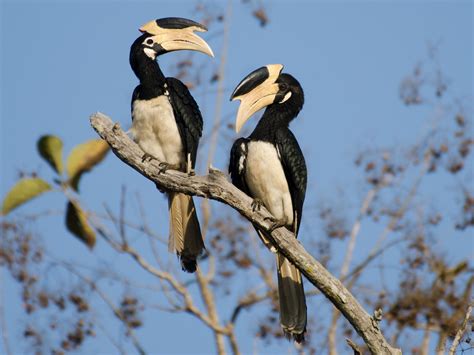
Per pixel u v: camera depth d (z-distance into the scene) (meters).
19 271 14.12
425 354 13.62
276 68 13.17
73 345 14.04
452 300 13.65
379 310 10.45
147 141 13.25
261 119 12.94
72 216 14.45
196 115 13.38
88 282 14.42
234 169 12.80
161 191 13.41
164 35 13.38
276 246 11.59
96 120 11.77
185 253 13.25
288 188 12.66
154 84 13.20
